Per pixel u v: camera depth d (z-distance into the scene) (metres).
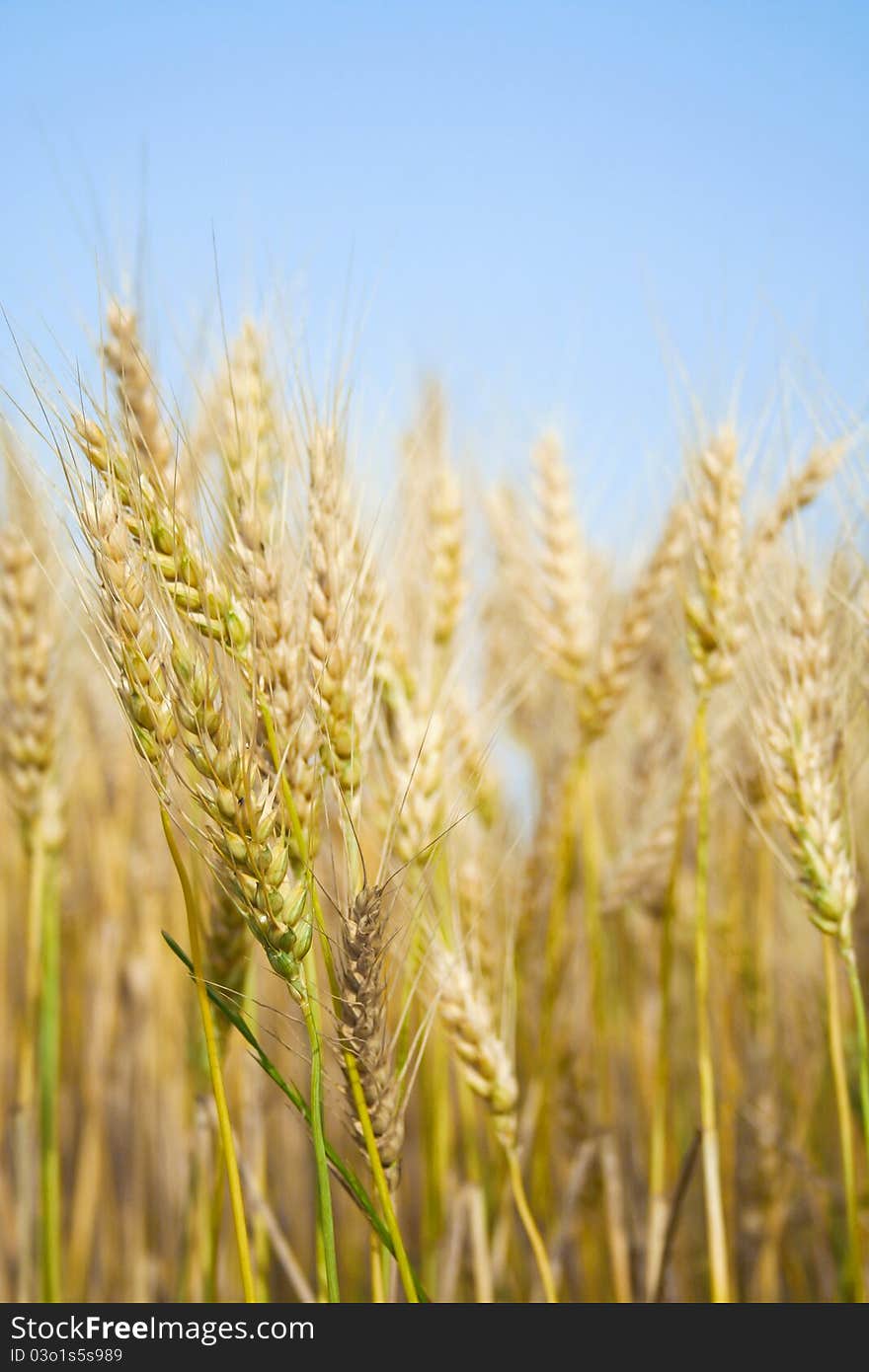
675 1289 0.84
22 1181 0.75
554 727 0.88
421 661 0.73
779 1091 0.91
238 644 0.56
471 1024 0.63
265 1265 0.71
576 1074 0.83
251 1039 0.56
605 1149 0.80
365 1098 0.56
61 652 0.74
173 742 0.55
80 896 1.01
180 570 0.55
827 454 0.72
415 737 0.67
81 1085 0.98
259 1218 0.71
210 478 0.59
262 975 0.88
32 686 0.73
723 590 0.67
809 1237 0.90
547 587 0.84
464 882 0.72
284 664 0.57
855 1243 0.67
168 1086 0.91
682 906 0.91
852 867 0.65
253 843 0.54
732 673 0.68
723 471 0.69
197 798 0.55
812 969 0.87
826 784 0.65
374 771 0.67
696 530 0.69
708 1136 0.67
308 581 0.59
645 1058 0.90
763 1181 0.84
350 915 0.55
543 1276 0.64
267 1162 0.94
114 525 0.55
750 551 0.70
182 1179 0.90
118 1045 0.99
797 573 0.67
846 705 0.67
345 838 0.57
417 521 0.78
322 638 0.58
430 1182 0.77
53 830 0.75
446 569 0.79
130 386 0.60
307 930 0.55
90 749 0.97
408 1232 0.94
